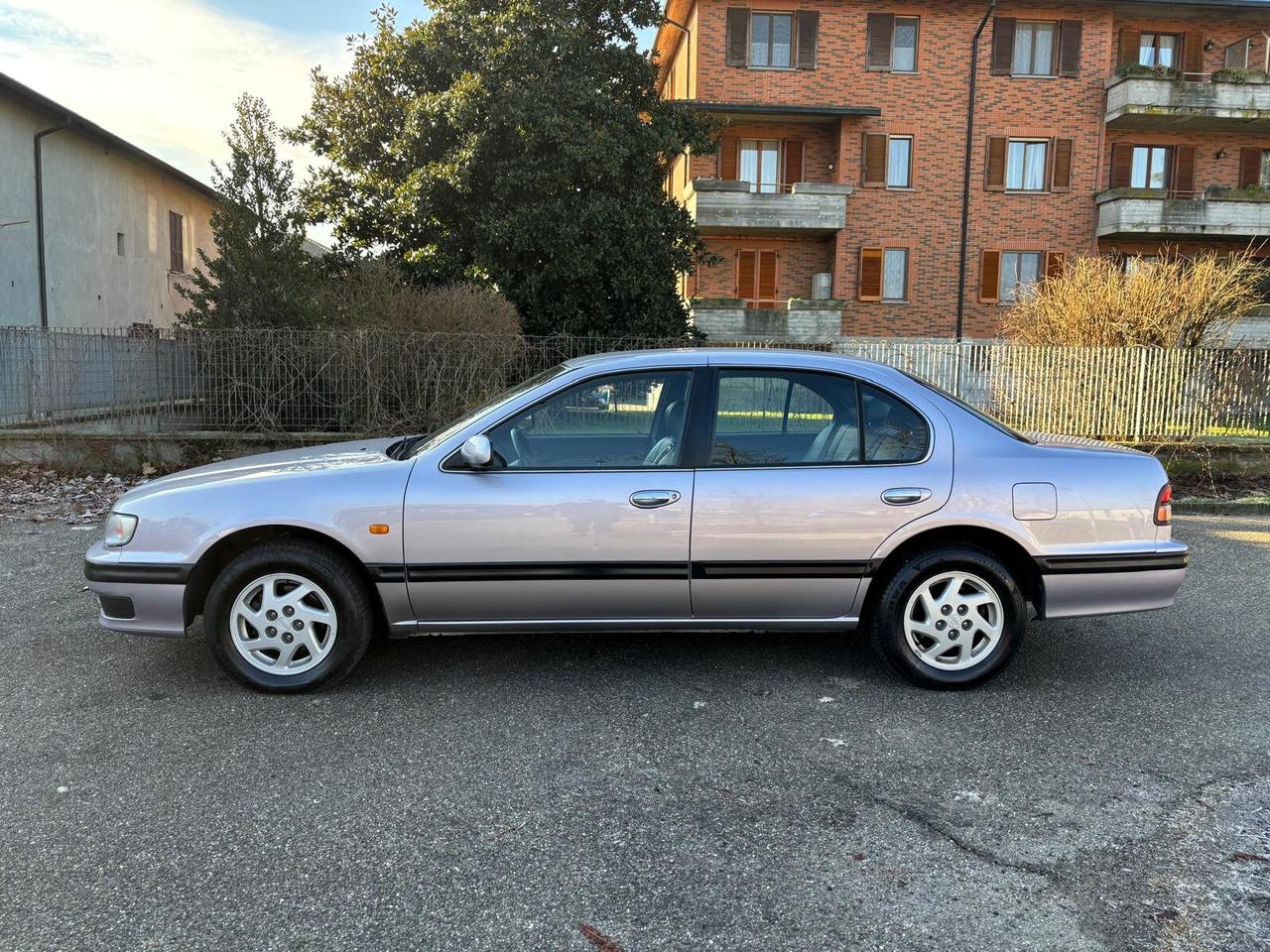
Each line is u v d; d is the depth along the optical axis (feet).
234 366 34.24
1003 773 10.73
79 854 8.80
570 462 13.01
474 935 7.64
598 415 13.12
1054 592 13.07
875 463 13.00
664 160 64.75
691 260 64.08
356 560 12.76
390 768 10.73
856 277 77.56
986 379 38.78
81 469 33.09
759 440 13.08
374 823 9.46
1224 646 15.66
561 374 13.42
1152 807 9.92
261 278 39.50
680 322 62.28
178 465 33.78
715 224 73.41
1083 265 43.50
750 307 79.10
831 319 72.23
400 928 7.73
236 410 34.37
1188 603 18.52
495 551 12.57
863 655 14.89
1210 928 7.80
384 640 15.48
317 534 12.76
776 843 9.14
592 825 9.46
